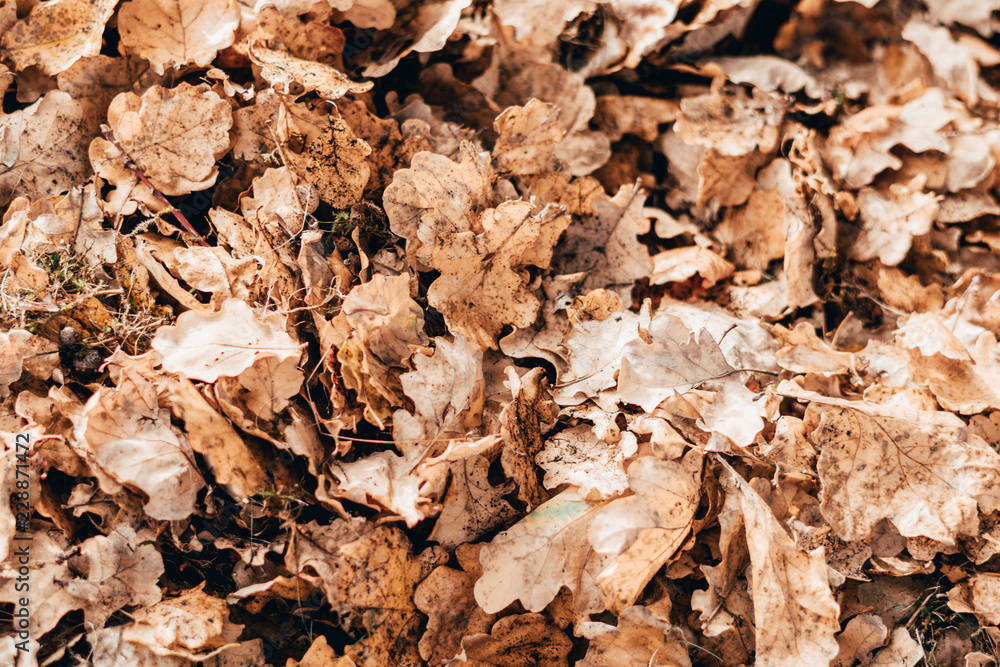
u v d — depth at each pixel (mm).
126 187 787
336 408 750
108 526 731
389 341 767
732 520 755
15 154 789
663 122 885
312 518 746
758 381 805
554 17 862
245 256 776
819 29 892
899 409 781
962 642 764
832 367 811
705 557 769
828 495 767
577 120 867
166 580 740
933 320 809
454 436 751
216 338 734
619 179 883
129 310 771
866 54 890
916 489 771
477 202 799
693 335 788
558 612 751
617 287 834
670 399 771
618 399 778
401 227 788
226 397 730
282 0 812
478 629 746
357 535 737
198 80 825
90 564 725
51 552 725
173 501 720
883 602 771
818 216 854
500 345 794
